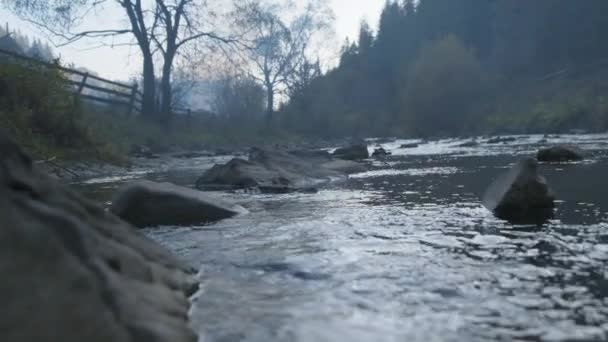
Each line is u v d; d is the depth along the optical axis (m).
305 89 43.75
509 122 30.02
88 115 12.95
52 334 0.94
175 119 23.36
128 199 3.60
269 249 2.58
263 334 1.43
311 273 2.09
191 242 2.84
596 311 1.55
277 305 1.69
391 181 6.16
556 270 2.00
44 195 1.54
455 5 64.81
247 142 23.89
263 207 4.30
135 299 1.31
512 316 1.53
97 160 9.62
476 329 1.43
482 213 3.49
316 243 2.69
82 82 17.23
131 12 20.59
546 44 49.16
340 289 1.85
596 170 6.00
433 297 1.73
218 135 23.11
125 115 19.17
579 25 47.94
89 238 1.44
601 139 15.70
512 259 2.20
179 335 1.28
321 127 42.84
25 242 1.00
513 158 9.59
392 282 1.92
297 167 7.66
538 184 3.48
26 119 8.28
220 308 1.67
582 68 41.41
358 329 1.45
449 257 2.28
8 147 1.51
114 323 1.08
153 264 1.82
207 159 13.50
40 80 9.09
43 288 0.98
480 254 2.31
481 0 61.16
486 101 39.88
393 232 2.91
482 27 60.59
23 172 1.52
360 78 66.06
